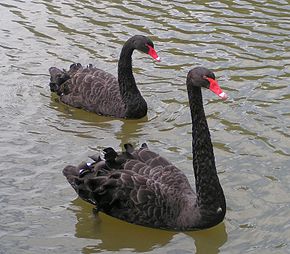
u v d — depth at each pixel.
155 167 8.32
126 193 8.11
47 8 14.80
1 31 13.66
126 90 10.77
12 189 8.85
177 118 10.73
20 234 8.02
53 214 8.42
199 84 7.66
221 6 14.71
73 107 11.25
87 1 15.20
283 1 14.91
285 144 9.70
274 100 10.95
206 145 7.76
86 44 13.12
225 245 7.82
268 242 7.81
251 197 8.60
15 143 9.95
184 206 7.99
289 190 8.70
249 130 10.11
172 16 14.25
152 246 7.93
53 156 9.64
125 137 10.27
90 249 7.85
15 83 11.79
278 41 13.00
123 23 13.97
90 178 8.24
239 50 12.70
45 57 12.66
